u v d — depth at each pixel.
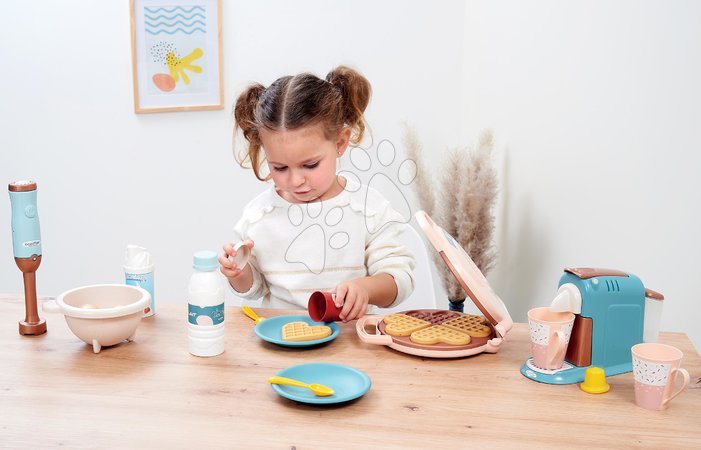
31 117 2.51
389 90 2.46
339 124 1.30
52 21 2.45
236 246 1.27
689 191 1.15
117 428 0.83
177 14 2.40
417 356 1.08
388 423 0.85
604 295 1.00
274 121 1.21
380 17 2.42
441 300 2.51
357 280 1.30
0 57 2.47
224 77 2.47
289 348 1.11
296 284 1.46
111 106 2.49
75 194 2.56
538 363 1.00
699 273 1.13
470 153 1.94
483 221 1.89
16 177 2.55
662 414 0.89
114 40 2.45
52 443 0.80
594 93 1.48
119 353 1.08
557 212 1.68
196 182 2.54
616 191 1.39
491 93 2.18
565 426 0.85
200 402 0.91
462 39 2.44
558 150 1.67
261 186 2.53
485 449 0.79
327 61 2.45
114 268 2.61
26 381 0.97
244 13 2.43
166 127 2.50
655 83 1.25
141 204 2.56
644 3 1.28
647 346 0.93
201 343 1.06
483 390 0.95
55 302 1.21
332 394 0.91
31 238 1.15
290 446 0.79
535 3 1.81
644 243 1.29
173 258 2.60
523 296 1.92
